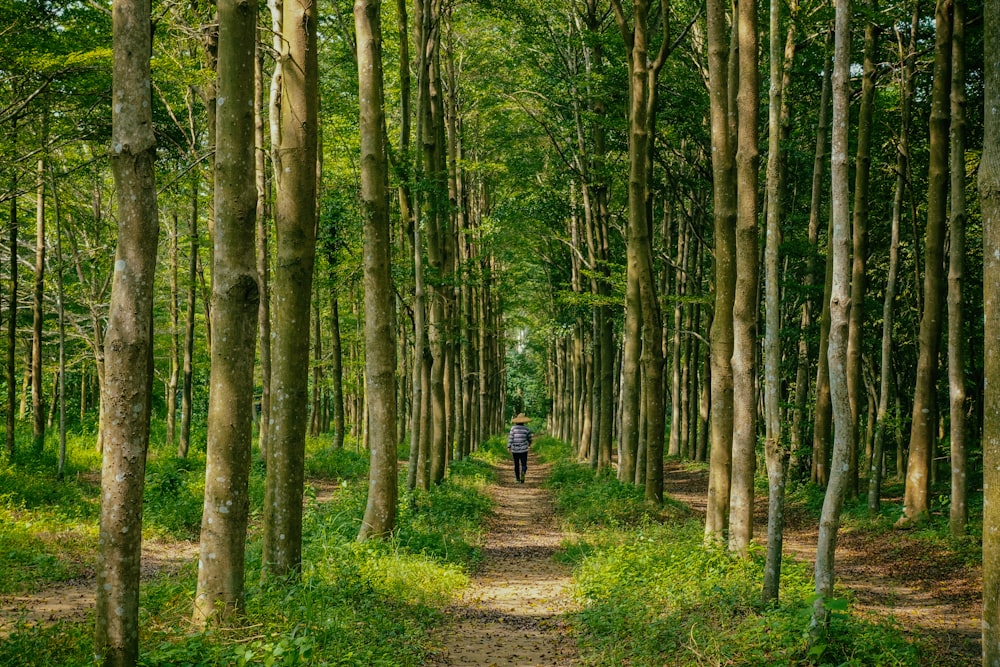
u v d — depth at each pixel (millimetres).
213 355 6773
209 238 20984
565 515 16969
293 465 8859
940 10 13039
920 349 13883
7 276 21359
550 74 21312
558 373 49344
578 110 19484
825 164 18422
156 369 34906
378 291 11617
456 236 24719
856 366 16062
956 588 9742
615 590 9117
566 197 25016
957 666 6434
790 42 16547
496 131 24984
